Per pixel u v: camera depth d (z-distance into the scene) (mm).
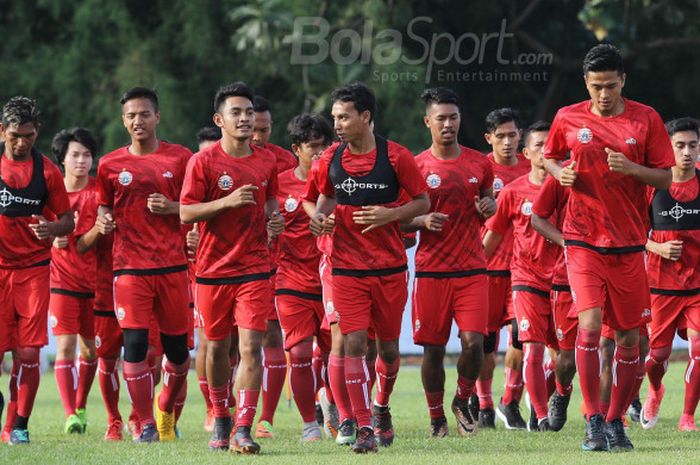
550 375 50469
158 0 124188
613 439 39094
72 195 49438
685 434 44906
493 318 50250
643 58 117812
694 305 47156
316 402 49188
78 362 50094
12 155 43844
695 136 47031
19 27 129125
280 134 118125
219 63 120688
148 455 37938
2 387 72625
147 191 43469
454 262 43625
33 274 44094
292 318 44438
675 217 47312
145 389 43625
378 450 39062
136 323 43406
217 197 40031
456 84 122750
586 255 39000
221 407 40281
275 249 46031
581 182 38781
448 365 83250
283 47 115375
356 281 39188
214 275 39656
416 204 38969
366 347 41250
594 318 38656
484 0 121500
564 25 126125
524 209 47594
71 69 122312
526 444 41062
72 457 37656
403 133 112062
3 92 125250
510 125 52844
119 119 119000
